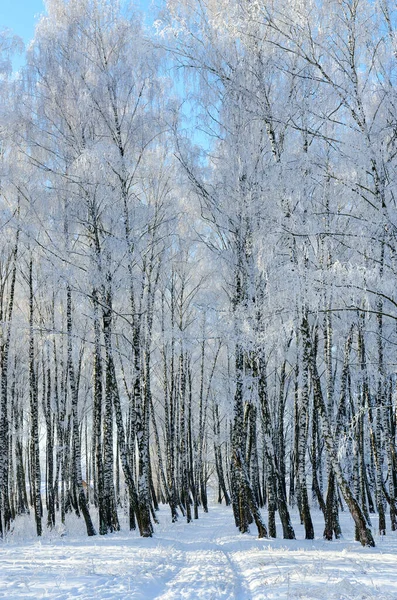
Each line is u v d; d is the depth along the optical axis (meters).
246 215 13.23
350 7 9.89
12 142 16.03
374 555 9.87
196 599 6.69
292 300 9.74
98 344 16.12
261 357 13.84
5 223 15.25
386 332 15.45
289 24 10.30
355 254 10.35
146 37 13.51
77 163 13.94
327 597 6.04
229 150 13.68
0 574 8.46
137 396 16.11
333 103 10.34
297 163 10.32
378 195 9.36
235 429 15.75
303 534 16.02
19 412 31.17
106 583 7.70
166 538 16.03
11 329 19.59
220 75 12.68
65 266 14.73
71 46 15.73
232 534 17.12
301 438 14.59
